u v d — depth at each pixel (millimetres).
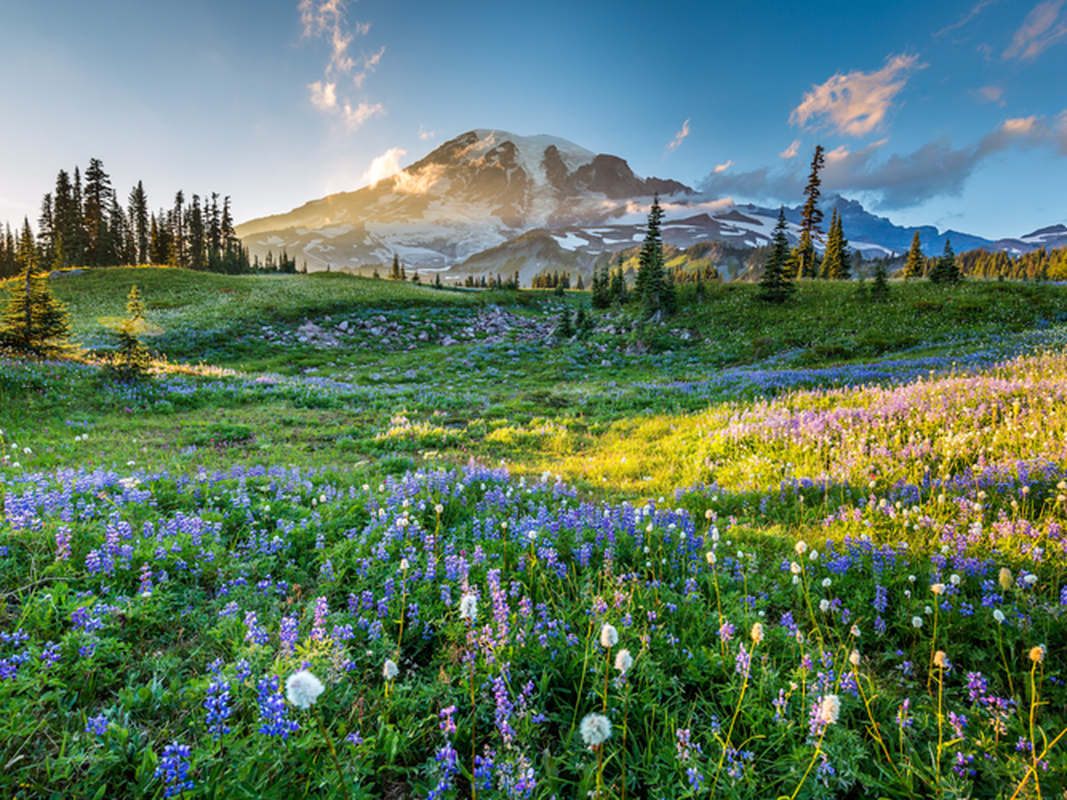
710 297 53250
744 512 8125
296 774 2906
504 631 3936
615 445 15211
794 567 4543
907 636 4383
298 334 47594
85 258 84250
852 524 6656
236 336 43812
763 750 3199
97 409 18359
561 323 52875
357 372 37375
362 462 13234
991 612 4230
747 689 3604
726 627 3707
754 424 12930
